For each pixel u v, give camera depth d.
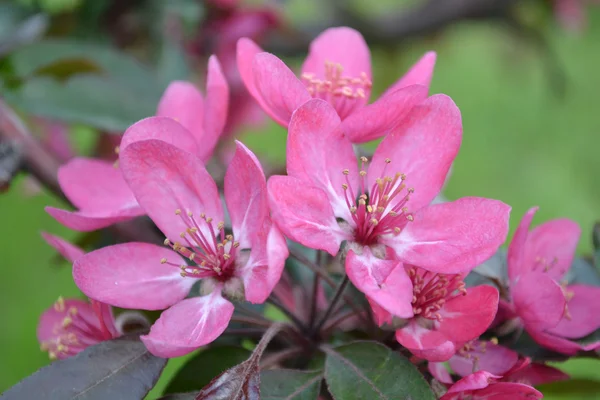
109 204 0.29
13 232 0.63
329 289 0.29
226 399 0.24
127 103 0.34
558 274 0.28
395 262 0.26
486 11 0.51
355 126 0.27
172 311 0.26
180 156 0.26
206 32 0.42
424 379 0.25
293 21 0.46
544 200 0.70
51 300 0.59
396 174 0.26
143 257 0.26
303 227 0.26
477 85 0.80
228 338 0.28
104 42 0.39
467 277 0.29
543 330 0.27
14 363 0.55
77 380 0.25
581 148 0.74
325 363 0.26
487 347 0.27
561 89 0.54
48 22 0.39
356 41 0.30
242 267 0.26
